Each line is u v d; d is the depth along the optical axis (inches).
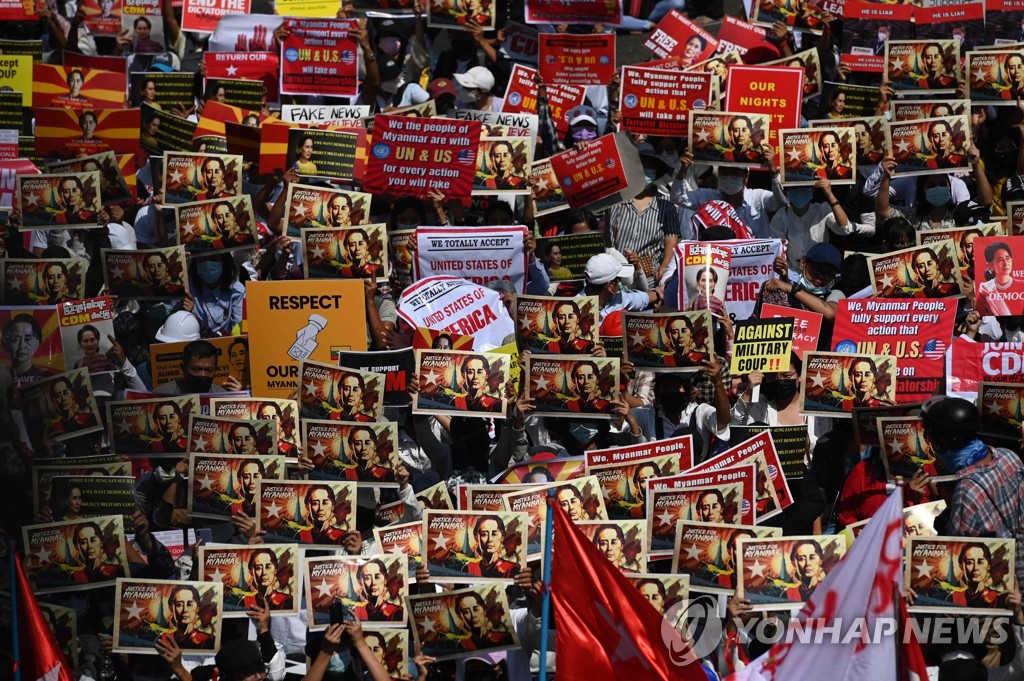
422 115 1536.7
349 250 1283.2
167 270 1301.7
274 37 1657.2
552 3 1733.5
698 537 1005.2
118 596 1007.6
